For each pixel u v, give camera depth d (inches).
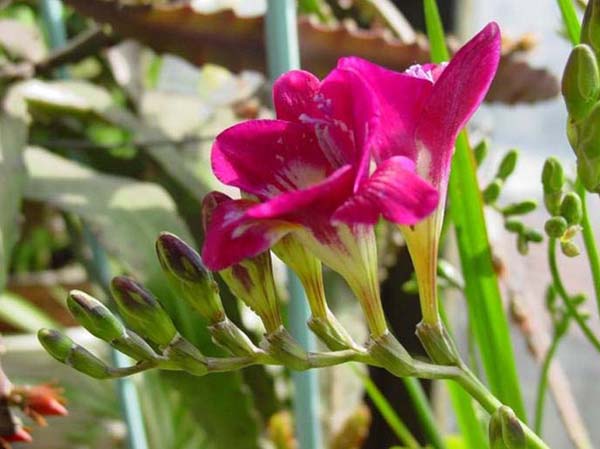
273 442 11.5
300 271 5.7
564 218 6.4
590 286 14.7
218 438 10.2
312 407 9.0
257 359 5.8
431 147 5.2
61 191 10.1
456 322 16.0
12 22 11.8
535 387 16.7
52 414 7.3
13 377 14.1
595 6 5.5
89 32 11.1
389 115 5.2
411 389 8.6
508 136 17.0
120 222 9.9
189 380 9.9
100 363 5.8
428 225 5.5
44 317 15.9
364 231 5.4
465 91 5.1
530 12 15.7
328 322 5.7
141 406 14.0
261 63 10.3
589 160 5.5
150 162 11.7
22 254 18.9
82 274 17.8
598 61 5.6
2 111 10.0
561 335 7.8
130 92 13.7
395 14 11.8
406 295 12.4
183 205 11.5
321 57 10.1
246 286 5.7
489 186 8.1
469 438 7.9
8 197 9.5
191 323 9.4
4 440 7.2
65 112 11.6
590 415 16.6
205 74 17.2
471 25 12.7
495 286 7.5
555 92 11.0
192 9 10.0
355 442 12.5
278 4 8.5
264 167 5.4
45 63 10.9
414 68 5.7
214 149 5.4
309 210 5.0
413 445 9.0
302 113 5.5
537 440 5.6
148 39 10.3
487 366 7.6
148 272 9.6
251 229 5.0
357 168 4.7
